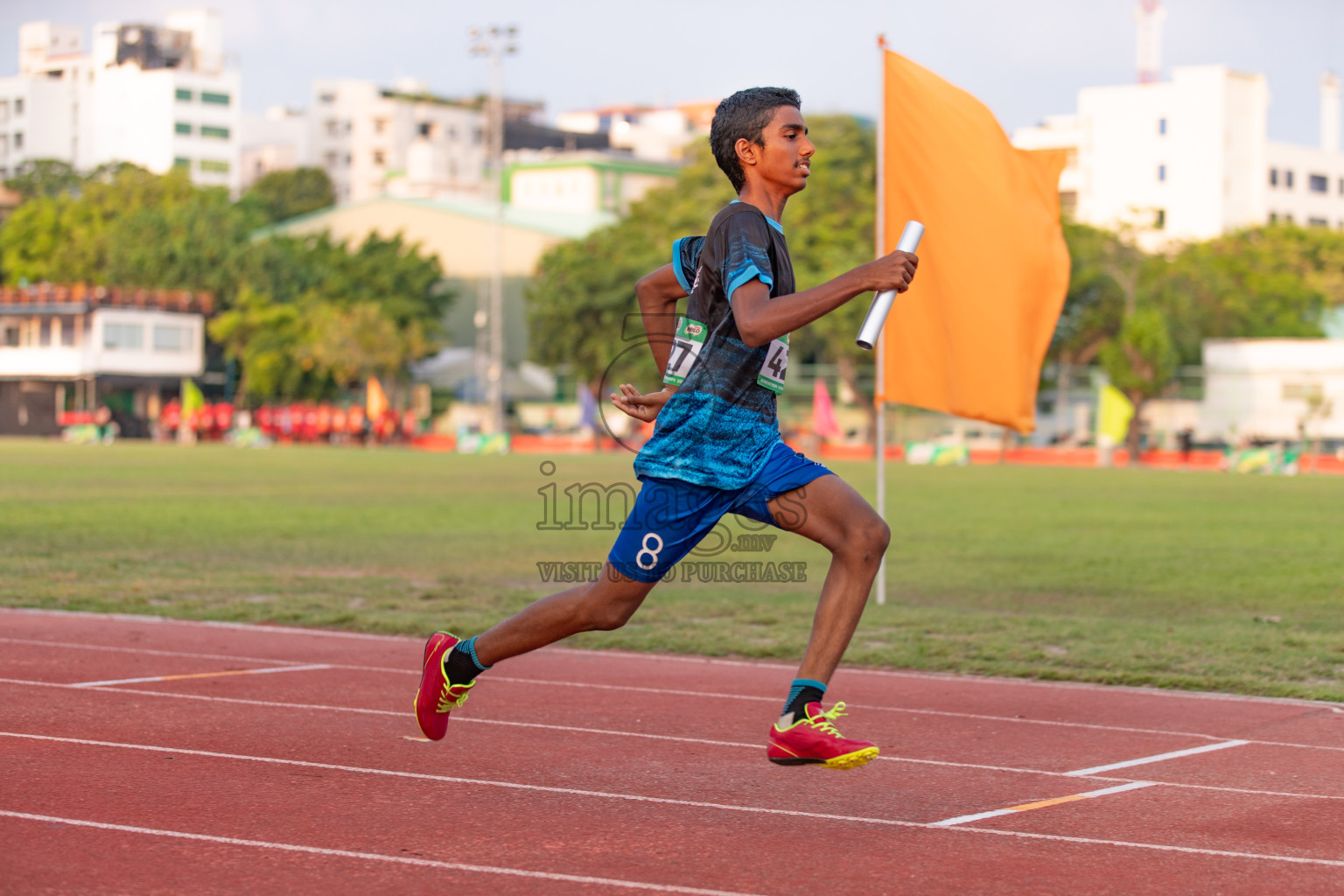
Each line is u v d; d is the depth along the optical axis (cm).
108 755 564
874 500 2800
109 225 8450
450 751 587
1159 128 9081
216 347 7819
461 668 475
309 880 404
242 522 2081
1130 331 5303
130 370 7369
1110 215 9200
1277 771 572
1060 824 480
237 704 686
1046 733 652
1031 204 1105
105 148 11831
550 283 6606
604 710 695
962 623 1055
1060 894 400
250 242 8250
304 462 4484
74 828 455
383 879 405
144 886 396
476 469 4088
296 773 540
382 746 594
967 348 1106
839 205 6106
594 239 6881
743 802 507
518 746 601
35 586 1205
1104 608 1198
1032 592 1315
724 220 423
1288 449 5425
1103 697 758
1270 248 7212
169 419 7100
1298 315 6775
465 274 8825
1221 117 8912
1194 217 8975
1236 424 5728
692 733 636
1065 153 1112
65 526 1931
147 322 7425
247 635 952
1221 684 792
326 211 9581
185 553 1591
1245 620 1109
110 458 4547
